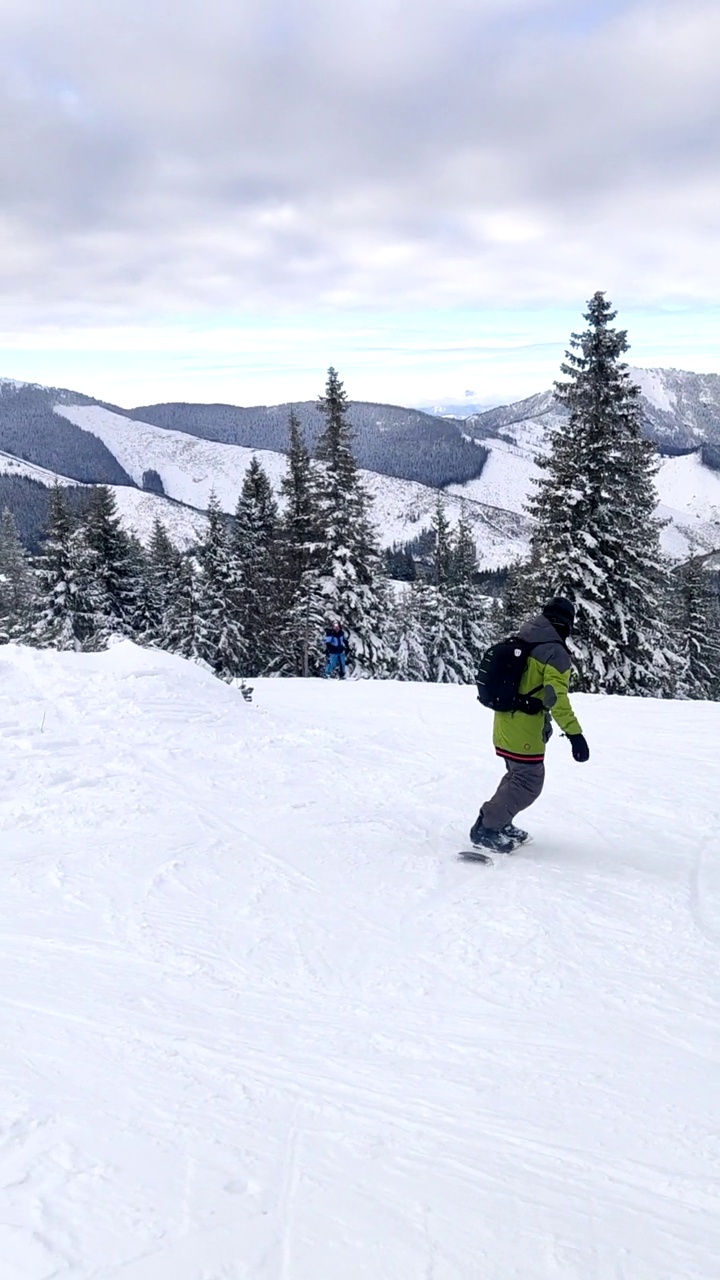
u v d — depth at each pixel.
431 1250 2.07
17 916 4.35
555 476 24.94
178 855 5.29
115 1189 2.25
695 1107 2.70
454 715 11.16
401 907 4.52
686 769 7.63
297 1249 2.06
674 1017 3.29
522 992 3.54
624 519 24.55
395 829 5.90
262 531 40.84
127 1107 2.67
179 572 39.75
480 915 4.36
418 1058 3.03
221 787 6.85
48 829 5.77
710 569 39.38
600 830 5.84
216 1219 2.15
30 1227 2.09
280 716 9.90
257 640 38.50
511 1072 2.93
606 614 24.00
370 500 32.78
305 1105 2.72
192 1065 2.96
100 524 41.03
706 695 38.69
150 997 3.49
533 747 5.16
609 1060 3.00
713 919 4.24
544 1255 2.06
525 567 27.33
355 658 31.64
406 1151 2.48
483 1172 2.38
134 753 7.62
